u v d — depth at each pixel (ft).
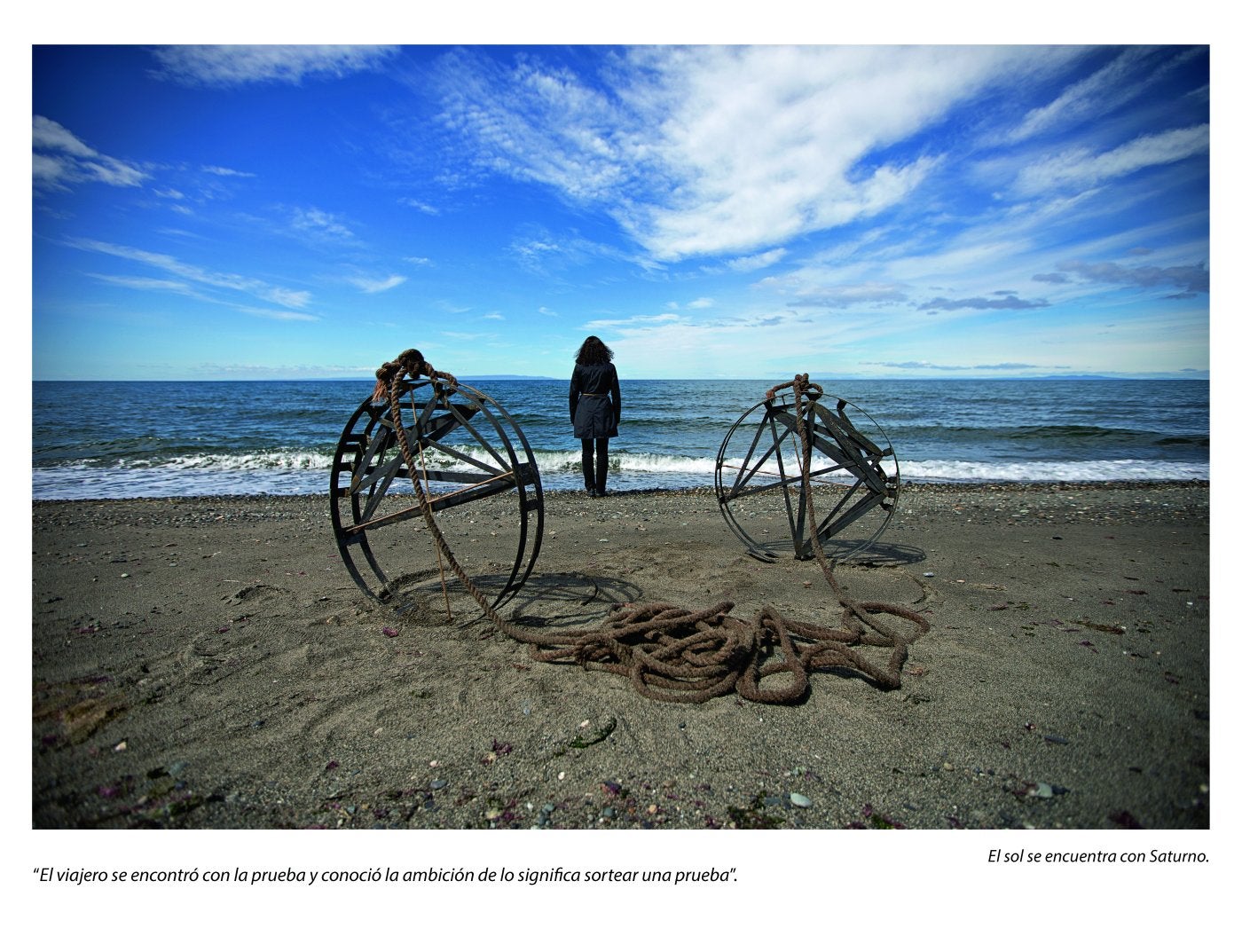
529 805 8.16
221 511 28.66
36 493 35.27
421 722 9.85
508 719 9.95
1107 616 14.44
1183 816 7.86
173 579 17.04
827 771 8.75
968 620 14.23
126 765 8.74
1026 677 11.35
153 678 11.13
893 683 10.93
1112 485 38.65
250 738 9.40
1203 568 18.42
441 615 14.29
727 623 12.38
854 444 18.01
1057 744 9.30
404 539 22.17
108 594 15.70
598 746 9.27
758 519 25.90
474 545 21.22
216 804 8.09
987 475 44.04
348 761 8.92
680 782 8.56
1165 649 12.51
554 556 19.57
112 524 25.00
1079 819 7.88
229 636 13.03
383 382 13.08
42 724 9.61
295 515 27.35
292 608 14.73
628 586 16.53
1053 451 56.59
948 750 9.18
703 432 71.36
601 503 30.42
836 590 15.17
